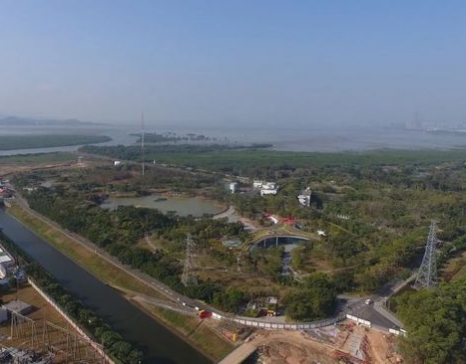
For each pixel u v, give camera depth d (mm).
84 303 170750
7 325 145375
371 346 138625
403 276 193125
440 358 123438
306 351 134750
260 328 148125
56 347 132625
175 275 184875
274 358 131250
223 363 127875
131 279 189125
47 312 156375
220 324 150625
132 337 146625
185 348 141625
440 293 156625
